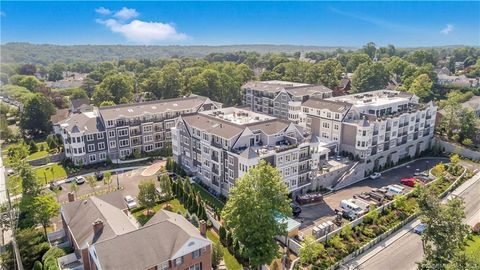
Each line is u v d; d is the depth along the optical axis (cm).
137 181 8569
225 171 7544
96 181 8600
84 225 5300
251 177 5431
